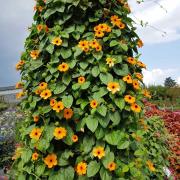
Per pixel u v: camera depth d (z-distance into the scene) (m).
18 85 3.33
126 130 3.09
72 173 2.92
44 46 3.11
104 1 3.12
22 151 3.17
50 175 2.96
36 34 3.26
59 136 2.85
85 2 3.06
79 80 2.96
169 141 5.86
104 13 3.12
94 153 2.83
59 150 3.03
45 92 2.96
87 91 2.99
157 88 18.28
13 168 3.29
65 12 3.07
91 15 3.14
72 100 2.93
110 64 2.91
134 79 3.12
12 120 9.36
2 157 5.50
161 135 5.50
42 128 2.99
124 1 3.28
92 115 2.89
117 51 3.06
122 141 2.92
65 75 3.00
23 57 3.34
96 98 2.90
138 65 3.25
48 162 2.91
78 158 2.97
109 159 2.84
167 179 5.09
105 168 2.87
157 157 4.84
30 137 3.10
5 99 19.16
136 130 3.12
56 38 3.01
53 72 3.00
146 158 3.75
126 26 3.21
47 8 3.15
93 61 2.99
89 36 3.06
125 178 3.00
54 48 3.06
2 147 5.66
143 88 3.37
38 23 3.31
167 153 5.38
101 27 3.02
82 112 2.96
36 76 3.16
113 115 2.91
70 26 3.08
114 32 3.05
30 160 3.08
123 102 2.92
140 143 3.52
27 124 3.21
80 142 3.01
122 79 3.02
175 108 12.79
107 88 2.86
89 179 2.91
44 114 3.02
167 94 18.05
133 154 3.15
